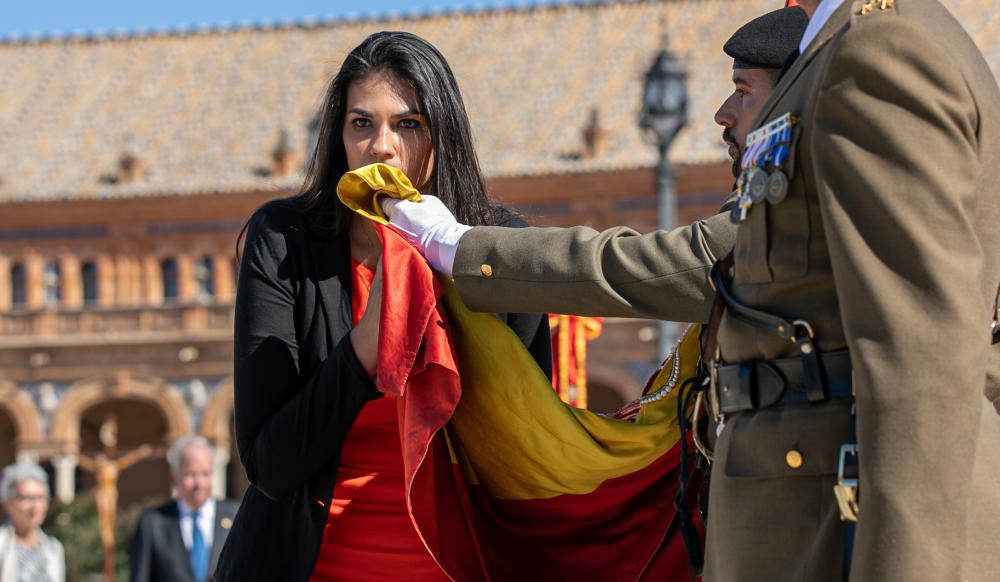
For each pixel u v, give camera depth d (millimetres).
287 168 69062
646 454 4398
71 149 71562
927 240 2947
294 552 4367
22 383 68938
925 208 2963
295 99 72625
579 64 71625
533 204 66750
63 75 74938
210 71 74562
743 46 4473
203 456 12766
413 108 4609
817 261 3260
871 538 2887
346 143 4648
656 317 4023
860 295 2990
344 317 4473
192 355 68125
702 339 3934
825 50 3289
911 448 2869
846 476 3084
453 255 4215
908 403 2883
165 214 68812
